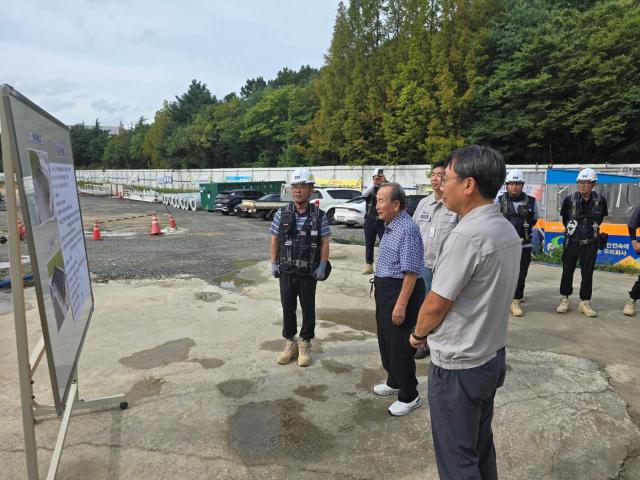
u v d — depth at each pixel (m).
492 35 25.97
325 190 18.09
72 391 2.94
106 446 2.83
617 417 3.22
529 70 24.25
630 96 20.72
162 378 3.78
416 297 3.16
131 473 2.57
